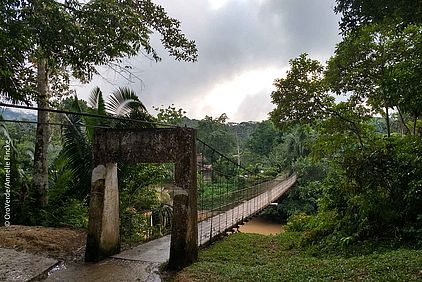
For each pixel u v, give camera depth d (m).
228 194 14.88
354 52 11.12
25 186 9.02
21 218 8.78
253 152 37.66
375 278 4.20
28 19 4.50
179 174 6.11
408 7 4.23
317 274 4.83
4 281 5.11
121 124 8.70
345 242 7.11
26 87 5.77
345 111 12.51
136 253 6.98
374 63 10.96
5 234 7.40
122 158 6.45
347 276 4.48
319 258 7.11
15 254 6.32
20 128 16.89
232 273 5.32
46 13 4.59
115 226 6.93
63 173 9.43
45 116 9.27
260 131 39.22
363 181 7.39
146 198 10.40
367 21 4.68
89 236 6.42
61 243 7.23
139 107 9.03
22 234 7.43
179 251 5.96
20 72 5.78
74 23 4.93
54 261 6.14
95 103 8.86
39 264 5.91
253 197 16.19
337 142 12.60
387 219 6.86
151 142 6.29
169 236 8.98
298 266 5.53
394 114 13.62
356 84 11.66
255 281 4.83
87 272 5.77
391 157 7.22
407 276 4.06
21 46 4.46
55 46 5.03
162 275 5.67
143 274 5.70
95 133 6.69
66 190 9.21
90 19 5.06
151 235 9.38
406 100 5.74
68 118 8.84
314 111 12.59
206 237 9.09
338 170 8.98
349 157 7.75
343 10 4.68
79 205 9.45
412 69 5.75
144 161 6.30
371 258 5.27
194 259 6.25
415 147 6.91
